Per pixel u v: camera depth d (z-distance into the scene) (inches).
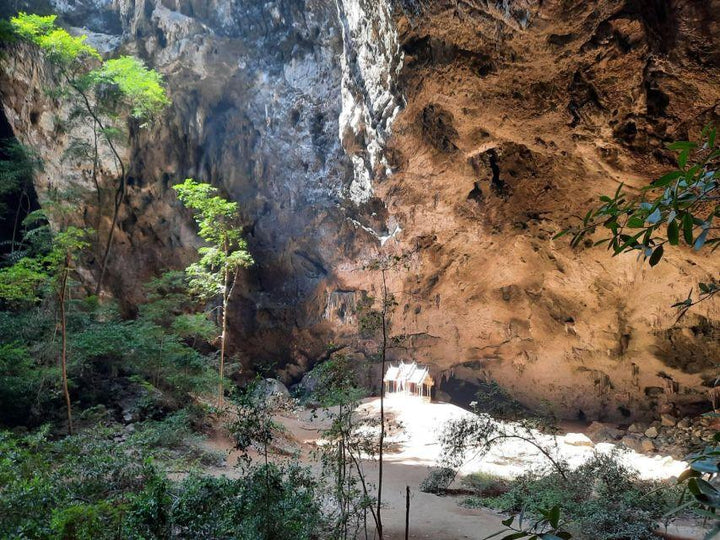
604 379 969.5
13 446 371.6
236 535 298.5
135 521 282.4
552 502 448.5
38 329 685.9
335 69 905.5
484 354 1071.0
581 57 497.0
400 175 759.1
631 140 540.4
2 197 1007.0
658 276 799.1
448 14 509.7
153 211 992.9
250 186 996.6
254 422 372.2
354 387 453.1
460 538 407.2
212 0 956.6
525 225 823.1
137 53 945.5
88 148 910.4
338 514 405.1
